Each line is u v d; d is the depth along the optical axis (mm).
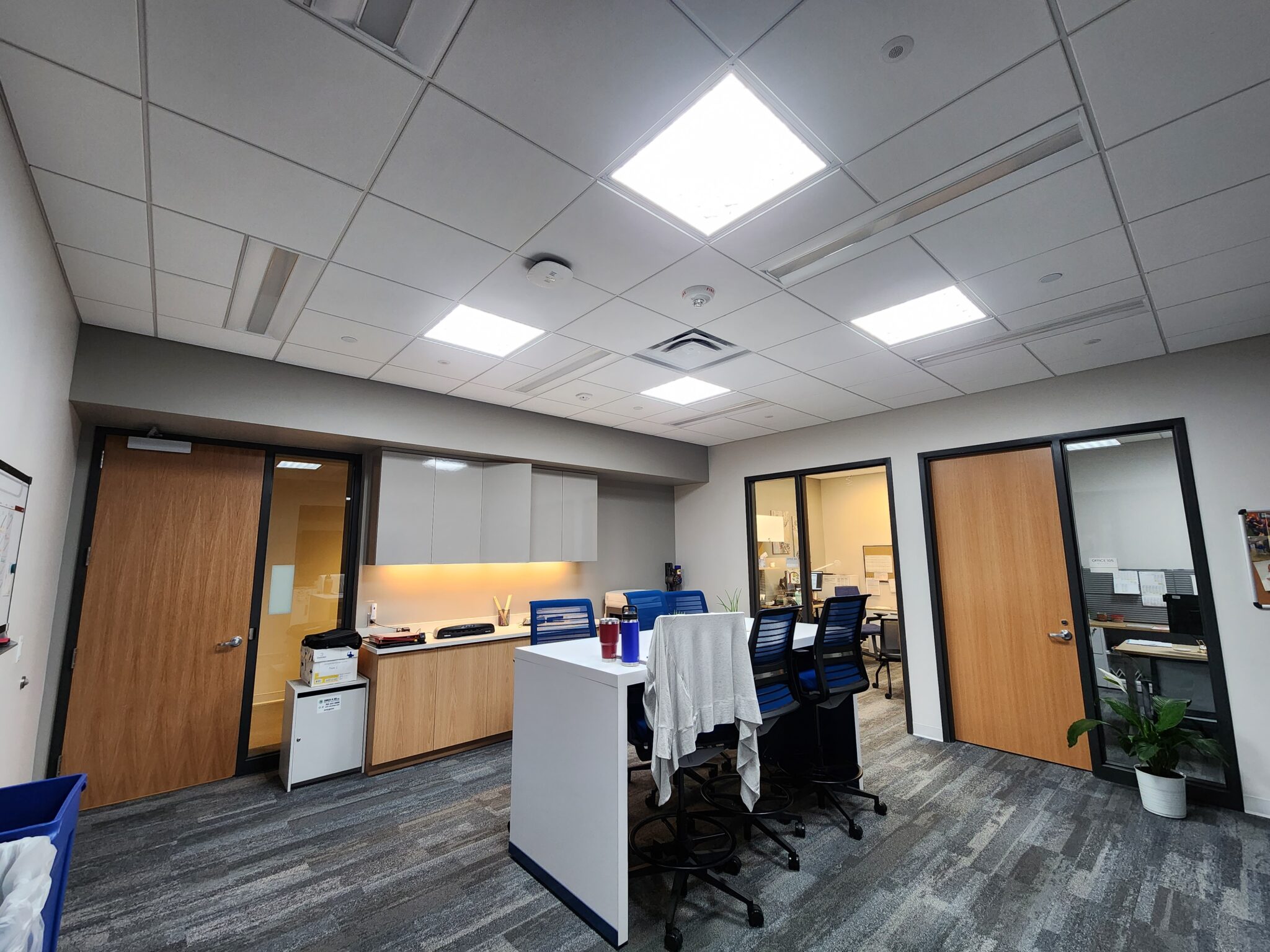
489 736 4160
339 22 1279
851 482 7805
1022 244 2230
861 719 4801
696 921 2119
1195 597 3297
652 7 1258
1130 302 2744
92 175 1771
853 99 1524
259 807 3139
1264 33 1325
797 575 5418
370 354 3332
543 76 1435
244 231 2086
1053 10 1280
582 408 4605
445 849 2678
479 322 2953
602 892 2068
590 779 2176
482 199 1922
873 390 4160
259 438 3729
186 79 1422
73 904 2252
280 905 2240
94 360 2867
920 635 4391
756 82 1467
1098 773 3521
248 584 3746
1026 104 1542
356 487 4281
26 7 1226
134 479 3412
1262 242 2215
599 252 2260
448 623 4637
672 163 1781
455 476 4422
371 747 3623
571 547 5199
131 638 3330
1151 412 3475
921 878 2406
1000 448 4094
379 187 1854
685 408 4613
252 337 3049
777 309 2791
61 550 2998
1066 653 3768
